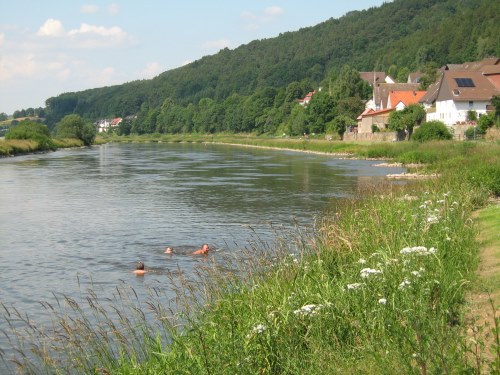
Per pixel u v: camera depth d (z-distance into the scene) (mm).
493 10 166125
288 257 14148
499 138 63844
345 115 119375
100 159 82188
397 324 9047
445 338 7953
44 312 15055
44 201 36906
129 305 14680
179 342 9734
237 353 8930
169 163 72125
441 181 29312
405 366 7891
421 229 15023
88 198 38250
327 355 8938
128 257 21328
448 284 10773
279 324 9641
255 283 12586
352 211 22984
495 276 12336
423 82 121062
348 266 13445
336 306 10125
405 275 10727
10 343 11578
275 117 162625
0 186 45688
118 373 9469
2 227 27656
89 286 17531
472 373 7488
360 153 75375
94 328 13070
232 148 119875
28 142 103875
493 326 9461
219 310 10961
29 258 21359
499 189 28875
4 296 16656
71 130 142250
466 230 16281
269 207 32875
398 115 89062
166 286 17203
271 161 72812
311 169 58531
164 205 34531
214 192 40500
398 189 29078
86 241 24297
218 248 22391
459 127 77500
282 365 8820
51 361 10070
